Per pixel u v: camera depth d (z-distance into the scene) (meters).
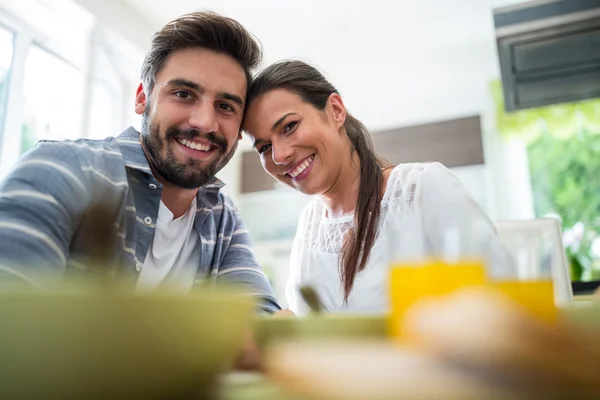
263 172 4.41
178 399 0.27
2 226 0.72
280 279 4.08
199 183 1.22
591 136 3.64
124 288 0.26
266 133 1.35
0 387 0.23
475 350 0.26
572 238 3.47
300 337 0.40
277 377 0.29
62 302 0.24
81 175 0.94
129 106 3.16
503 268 0.86
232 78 1.23
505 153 3.78
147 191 1.12
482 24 3.14
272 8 3.04
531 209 3.68
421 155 3.93
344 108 1.44
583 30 2.76
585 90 2.72
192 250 1.26
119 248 1.00
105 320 0.24
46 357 0.23
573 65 2.75
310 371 0.27
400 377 0.25
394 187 1.35
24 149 2.51
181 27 1.18
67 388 0.24
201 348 0.27
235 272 1.27
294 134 1.33
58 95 2.75
